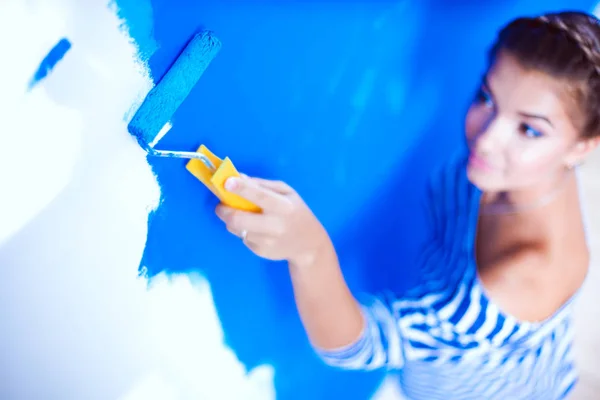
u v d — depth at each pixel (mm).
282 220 575
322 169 652
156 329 630
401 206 686
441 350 709
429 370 727
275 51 595
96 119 539
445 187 678
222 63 576
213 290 644
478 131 648
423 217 689
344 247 683
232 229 583
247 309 666
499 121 632
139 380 640
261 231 576
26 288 572
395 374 733
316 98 626
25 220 550
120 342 621
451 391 732
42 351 599
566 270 689
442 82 649
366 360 700
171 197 592
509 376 722
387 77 641
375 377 730
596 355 729
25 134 524
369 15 616
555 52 600
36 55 506
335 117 639
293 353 698
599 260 695
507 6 635
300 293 649
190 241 616
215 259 634
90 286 590
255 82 596
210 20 560
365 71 633
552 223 670
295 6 588
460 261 688
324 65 618
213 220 620
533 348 713
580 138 625
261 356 688
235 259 644
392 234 692
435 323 697
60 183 547
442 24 631
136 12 527
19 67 505
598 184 655
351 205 673
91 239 575
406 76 644
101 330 610
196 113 577
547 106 607
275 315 679
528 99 612
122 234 584
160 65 549
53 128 530
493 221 676
